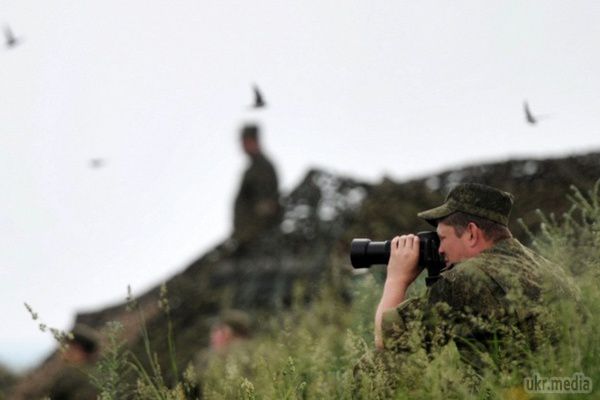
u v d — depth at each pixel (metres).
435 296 15.39
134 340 43.12
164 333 43.09
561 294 15.21
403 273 16.31
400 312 15.63
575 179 35.44
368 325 20.62
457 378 14.13
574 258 17.67
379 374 15.28
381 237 40.16
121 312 54.66
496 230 15.63
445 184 40.78
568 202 34.69
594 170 35.62
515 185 36.88
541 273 15.30
